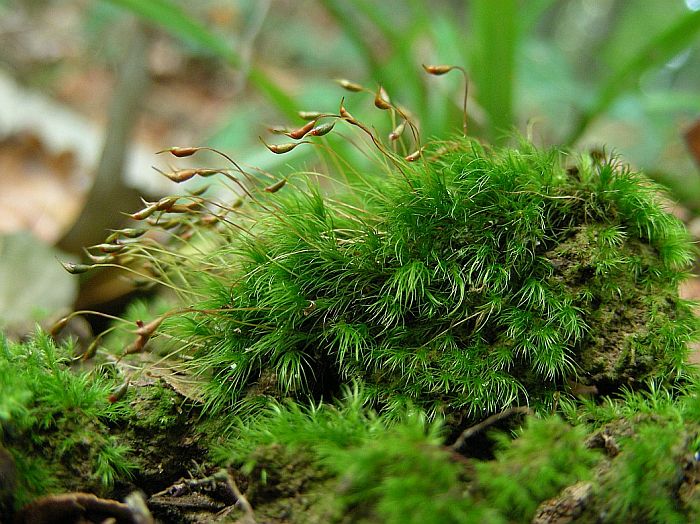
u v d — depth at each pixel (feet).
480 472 0.32
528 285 0.36
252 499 0.33
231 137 0.75
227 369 0.37
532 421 0.33
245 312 0.37
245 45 0.52
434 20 0.63
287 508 0.33
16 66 1.10
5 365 0.35
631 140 1.00
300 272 0.37
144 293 0.47
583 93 0.71
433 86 0.54
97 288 0.47
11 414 0.33
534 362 0.35
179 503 0.35
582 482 0.32
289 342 0.36
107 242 0.37
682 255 0.37
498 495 0.31
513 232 0.36
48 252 0.48
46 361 0.36
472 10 0.53
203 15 1.01
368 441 0.33
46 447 0.34
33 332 0.41
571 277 0.36
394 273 0.36
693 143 0.51
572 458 0.32
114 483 0.35
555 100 0.89
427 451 0.31
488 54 0.50
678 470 0.32
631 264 0.37
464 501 0.31
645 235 0.37
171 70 1.16
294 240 0.37
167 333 0.39
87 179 0.74
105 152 0.54
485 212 0.36
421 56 0.74
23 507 0.33
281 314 0.36
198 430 0.36
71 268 0.37
